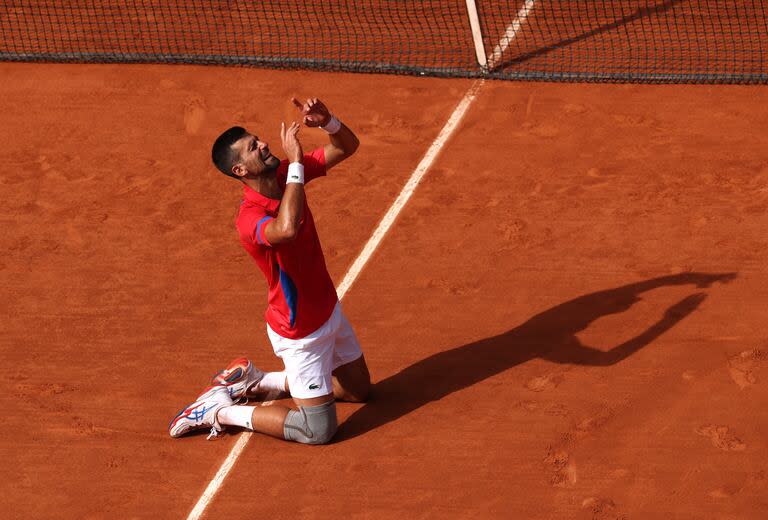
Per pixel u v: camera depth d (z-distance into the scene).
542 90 39.94
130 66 43.66
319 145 38.00
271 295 23.98
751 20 44.12
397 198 34.62
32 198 36.09
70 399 27.62
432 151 37.00
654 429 25.20
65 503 24.73
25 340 29.75
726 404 25.62
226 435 26.36
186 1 49.38
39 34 47.44
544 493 23.94
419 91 40.66
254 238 22.61
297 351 24.28
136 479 25.27
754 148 35.44
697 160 35.06
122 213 35.06
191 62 43.41
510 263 31.08
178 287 31.44
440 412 26.33
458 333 28.72
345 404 26.98
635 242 31.44
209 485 24.97
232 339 29.27
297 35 45.88
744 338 27.45
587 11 45.97
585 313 28.86
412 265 31.44
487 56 42.66
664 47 42.66
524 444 25.20
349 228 33.41
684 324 28.08
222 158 22.66
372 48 44.31
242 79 42.34
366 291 30.56
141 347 29.22
